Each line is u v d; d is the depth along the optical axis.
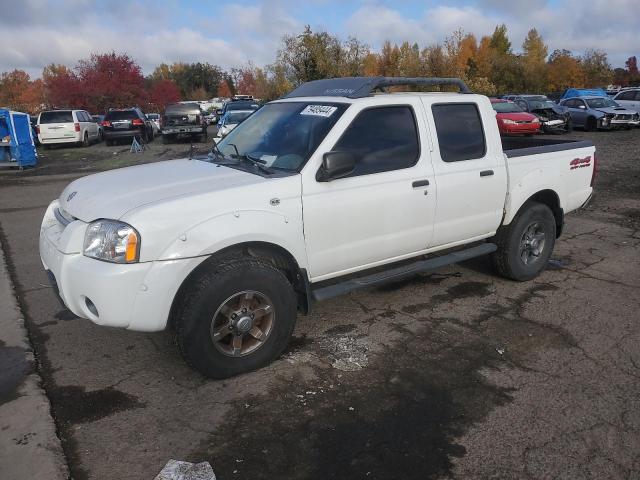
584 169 5.66
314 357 3.88
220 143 4.71
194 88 88.06
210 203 3.32
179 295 3.39
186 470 2.73
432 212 4.38
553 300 4.90
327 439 2.98
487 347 4.02
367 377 3.61
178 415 3.20
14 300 4.92
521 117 19.53
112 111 23.33
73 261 3.29
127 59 43.53
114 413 3.22
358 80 4.34
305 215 3.68
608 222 7.89
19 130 15.55
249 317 3.52
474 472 2.72
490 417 3.16
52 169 15.90
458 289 5.17
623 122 21.47
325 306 4.78
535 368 3.72
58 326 4.41
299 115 4.21
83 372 3.70
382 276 4.23
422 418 3.16
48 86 43.88
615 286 5.24
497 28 60.69
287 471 2.73
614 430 3.03
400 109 4.23
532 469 2.74
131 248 3.12
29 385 3.50
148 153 19.72
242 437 3.00
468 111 4.68
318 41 26.44
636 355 3.88
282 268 3.88
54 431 3.03
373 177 4.00
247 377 3.61
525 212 5.11
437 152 4.39
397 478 2.69
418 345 4.06
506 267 5.17
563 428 3.05
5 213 9.24
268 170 3.82
